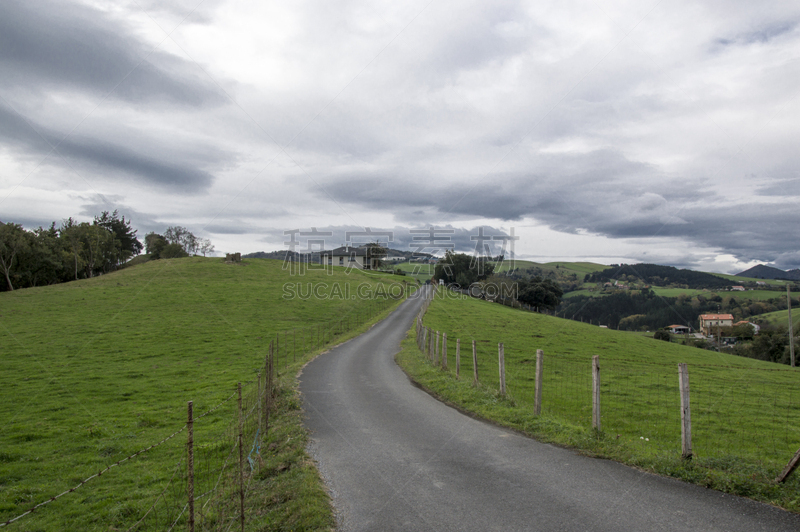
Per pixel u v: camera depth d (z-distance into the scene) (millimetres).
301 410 16484
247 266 98375
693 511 7680
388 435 13125
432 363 28047
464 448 11750
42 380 28969
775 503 7902
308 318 58812
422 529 7246
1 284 88625
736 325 82750
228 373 30203
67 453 15430
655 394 24844
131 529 9109
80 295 66312
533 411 15289
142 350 38812
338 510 8039
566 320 75062
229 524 8094
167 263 98000
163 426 18594
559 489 8797
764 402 24109
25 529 9594
